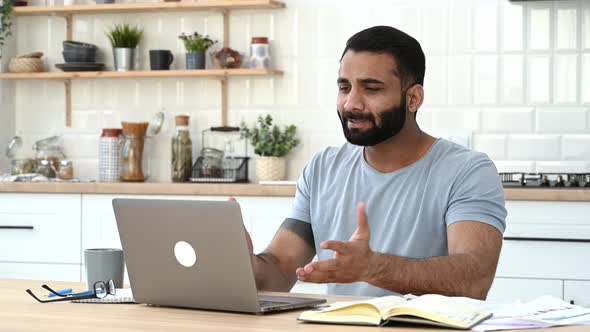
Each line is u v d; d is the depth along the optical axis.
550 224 3.55
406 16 4.35
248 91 4.57
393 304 1.58
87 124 4.79
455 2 4.29
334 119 4.46
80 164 4.79
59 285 2.12
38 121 4.85
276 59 4.52
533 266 3.56
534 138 4.22
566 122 4.20
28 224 4.15
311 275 1.66
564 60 4.20
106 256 2.00
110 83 4.76
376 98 2.15
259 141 4.39
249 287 1.65
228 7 4.47
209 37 4.61
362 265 1.69
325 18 4.46
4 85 4.79
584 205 3.52
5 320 1.58
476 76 4.28
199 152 4.62
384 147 2.26
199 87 4.63
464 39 4.29
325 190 2.36
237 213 1.62
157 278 1.76
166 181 4.66
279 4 4.44
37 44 4.85
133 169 4.53
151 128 4.66
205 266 1.69
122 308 1.76
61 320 1.58
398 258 1.79
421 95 2.24
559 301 1.72
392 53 2.16
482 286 1.92
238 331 1.46
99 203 4.07
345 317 1.54
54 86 4.82
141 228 1.76
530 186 3.87
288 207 3.84
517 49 4.24
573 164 4.18
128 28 4.58
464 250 1.99
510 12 4.24
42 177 4.41
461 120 4.29
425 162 2.24
